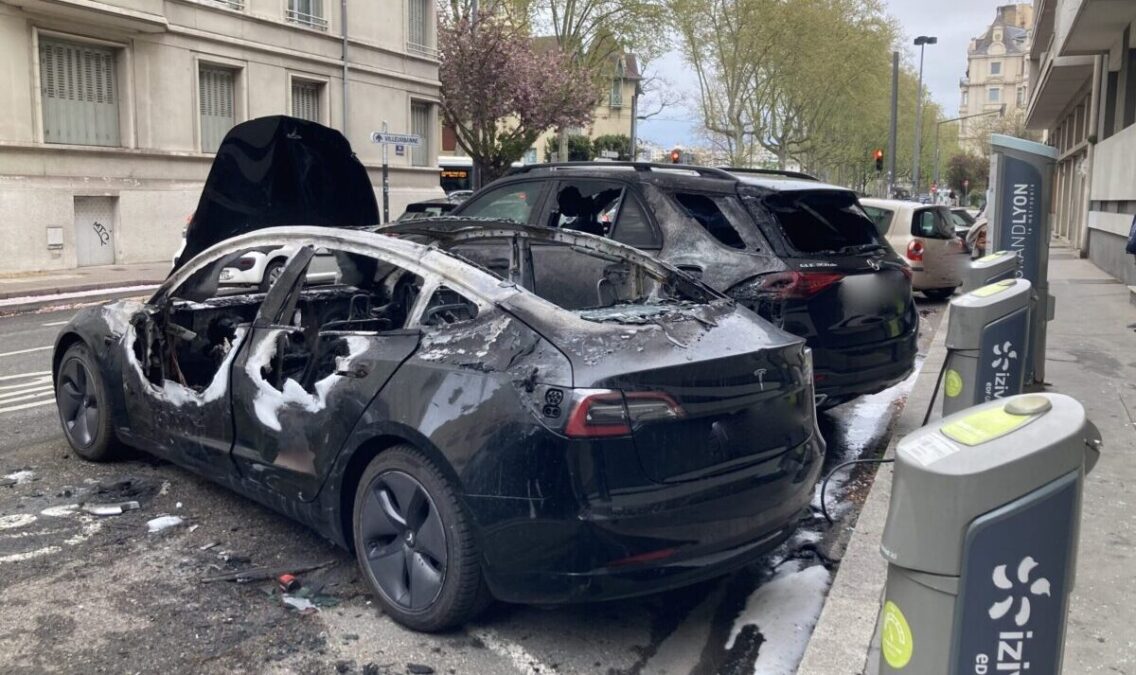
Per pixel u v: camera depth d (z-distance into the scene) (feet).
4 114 56.65
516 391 11.41
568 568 11.03
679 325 12.92
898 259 21.49
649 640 12.46
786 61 161.27
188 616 12.62
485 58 101.45
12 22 56.70
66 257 61.26
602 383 11.14
